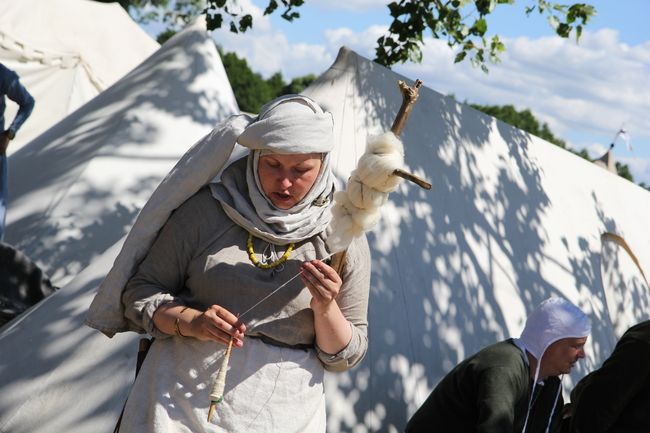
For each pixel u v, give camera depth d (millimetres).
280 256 2406
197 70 6336
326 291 2314
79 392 3510
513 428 3105
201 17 6645
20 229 5508
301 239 2408
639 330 3312
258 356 2373
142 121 6023
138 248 2463
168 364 2387
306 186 2381
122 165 5828
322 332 2396
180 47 6422
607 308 5891
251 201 2414
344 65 4957
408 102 2420
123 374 3543
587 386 3352
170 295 2404
